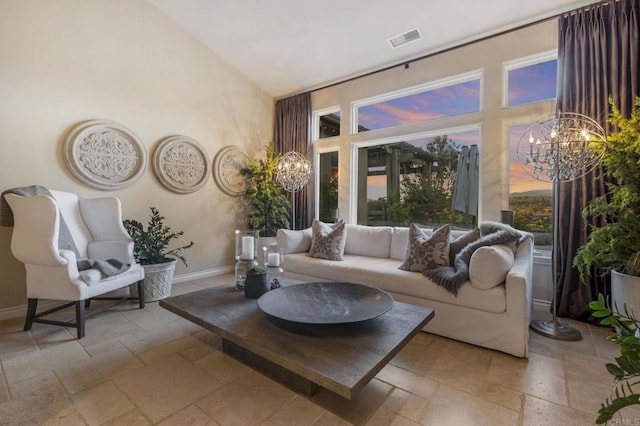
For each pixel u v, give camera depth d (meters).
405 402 1.63
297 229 4.92
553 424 1.46
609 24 2.66
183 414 1.52
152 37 3.73
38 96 2.94
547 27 3.01
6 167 2.78
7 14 2.76
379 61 4.05
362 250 3.72
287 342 1.57
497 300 2.15
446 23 3.25
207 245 4.37
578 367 1.97
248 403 1.61
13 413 1.51
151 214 3.75
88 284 2.43
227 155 4.54
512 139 3.29
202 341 2.32
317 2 3.23
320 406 1.59
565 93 2.82
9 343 2.27
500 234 2.52
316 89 4.84
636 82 2.53
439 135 3.82
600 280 2.68
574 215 2.74
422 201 3.97
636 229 2.19
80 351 2.16
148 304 3.16
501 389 1.73
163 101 3.86
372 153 4.42
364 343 1.56
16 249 2.41
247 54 4.32
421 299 2.54
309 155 4.81
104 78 3.36
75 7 3.14
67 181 3.12
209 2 3.50
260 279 2.24
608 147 2.29
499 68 3.28
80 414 1.51
